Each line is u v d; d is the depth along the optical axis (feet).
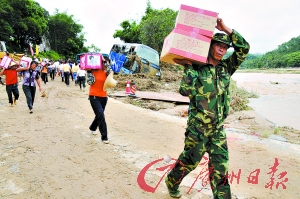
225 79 8.75
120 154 15.42
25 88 25.23
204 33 8.21
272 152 17.43
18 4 121.08
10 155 14.56
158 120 25.61
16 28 126.11
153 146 17.35
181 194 10.84
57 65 86.12
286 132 24.80
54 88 49.83
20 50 136.05
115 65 68.80
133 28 123.75
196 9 8.25
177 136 20.20
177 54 8.23
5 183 11.44
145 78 62.13
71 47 207.82
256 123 28.71
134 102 37.68
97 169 13.16
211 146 8.76
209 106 8.38
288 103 46.47
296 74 221.05
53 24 191.01
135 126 22.68
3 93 39.32
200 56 8.21
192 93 8.29
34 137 17.84
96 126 18.39
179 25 8.32
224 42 8.36
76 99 36.50
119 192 11.02
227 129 25.25
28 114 25.05
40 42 153.69
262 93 64.39
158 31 95.04
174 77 70.54
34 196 10.46
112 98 39.96
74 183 11.63
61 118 23.72
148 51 65.98
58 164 13.58
